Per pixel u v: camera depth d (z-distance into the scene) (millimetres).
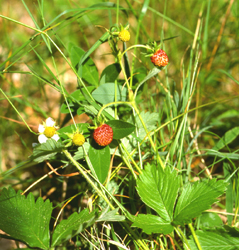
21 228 479
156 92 592
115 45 505
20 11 882
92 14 842
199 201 482
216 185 485
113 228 506
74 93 532
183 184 533
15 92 642
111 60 833
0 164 583
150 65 634
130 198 519
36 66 690
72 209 548
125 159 512
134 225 476
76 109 533
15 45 783
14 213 484
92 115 525
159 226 479
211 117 639
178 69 670
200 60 666
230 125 625
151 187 492
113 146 514
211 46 705
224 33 705
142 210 526
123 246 486
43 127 499
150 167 497
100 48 857
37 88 710
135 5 809
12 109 635
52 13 849
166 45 725
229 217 515
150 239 499
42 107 683
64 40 807
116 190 531
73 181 557
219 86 688
